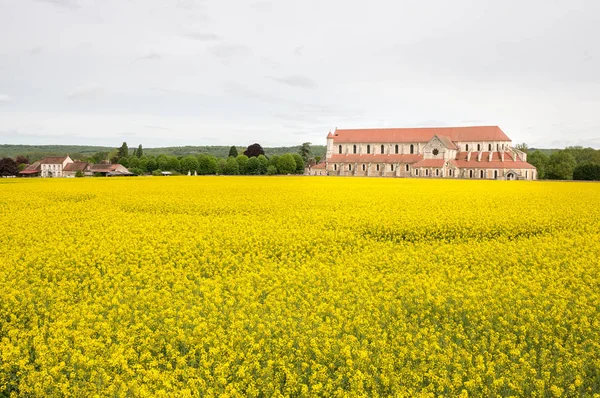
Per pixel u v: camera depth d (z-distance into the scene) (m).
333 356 9.56
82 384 8.59
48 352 9.46
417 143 149.50
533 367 9.33
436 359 9.28
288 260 17.45
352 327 10.87
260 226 24.62
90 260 17.00
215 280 14.86
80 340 10.03
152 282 14.80
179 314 11.35
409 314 12.25
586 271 15.60
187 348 10.07
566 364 9.05
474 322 11.38
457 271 15.80
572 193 48.59
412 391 8.35
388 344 9.97
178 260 17.61
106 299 12.86
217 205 35.06
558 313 11.82
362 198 40.94
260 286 14.23
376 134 157.12
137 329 10.86
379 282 14.55
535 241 21.64
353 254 18.80
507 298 12.91
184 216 28.89
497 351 9.72
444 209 32.53
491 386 8.64
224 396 7.95
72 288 14.00
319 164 162.25
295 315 11.56
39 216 28.53
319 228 24.27
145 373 8.86
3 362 9.53
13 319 11.53
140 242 20.25
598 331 10.94
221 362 9.33
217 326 10.86
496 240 22.92
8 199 39.56
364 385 8.73
